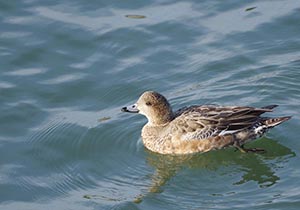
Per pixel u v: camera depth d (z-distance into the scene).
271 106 17.33
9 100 18.95
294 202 15.32
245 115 17.31
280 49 20.17
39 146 17.72
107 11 21.73
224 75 19.48
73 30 21.03
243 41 20.48
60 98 19.11
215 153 17.42
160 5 21.89
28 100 18.98
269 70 19.44
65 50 20.52
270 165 16.75
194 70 19.69
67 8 21.86
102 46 20.59
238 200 15.64
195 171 16.88
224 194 15.95
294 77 19.11
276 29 20.80
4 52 20.36
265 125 17.22
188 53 20.23
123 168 17.09
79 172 16.95
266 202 15.44
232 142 17.36
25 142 17.83
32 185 16.58
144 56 20.23
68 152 17.56
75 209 15.79
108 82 19.52
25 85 19.42
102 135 17.98
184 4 21.89
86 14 21.64
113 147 17.72
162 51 20.34
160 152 17.58
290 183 16.05
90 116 18.58
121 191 16.28
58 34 20.94
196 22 21.20
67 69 19.95
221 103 18.56
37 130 18.17
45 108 18.81
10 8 21.81
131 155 17.50
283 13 21.28
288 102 18.38
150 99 17.66
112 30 21.02
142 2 22.03
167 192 16.16
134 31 20.95
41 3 22.03
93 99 19.12
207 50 20.28
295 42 20.34
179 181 16.55
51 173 16.97
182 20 21.27
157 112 17.67
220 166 16.97
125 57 20.27
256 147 17.45
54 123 18.34
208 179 16.53
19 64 20.09
